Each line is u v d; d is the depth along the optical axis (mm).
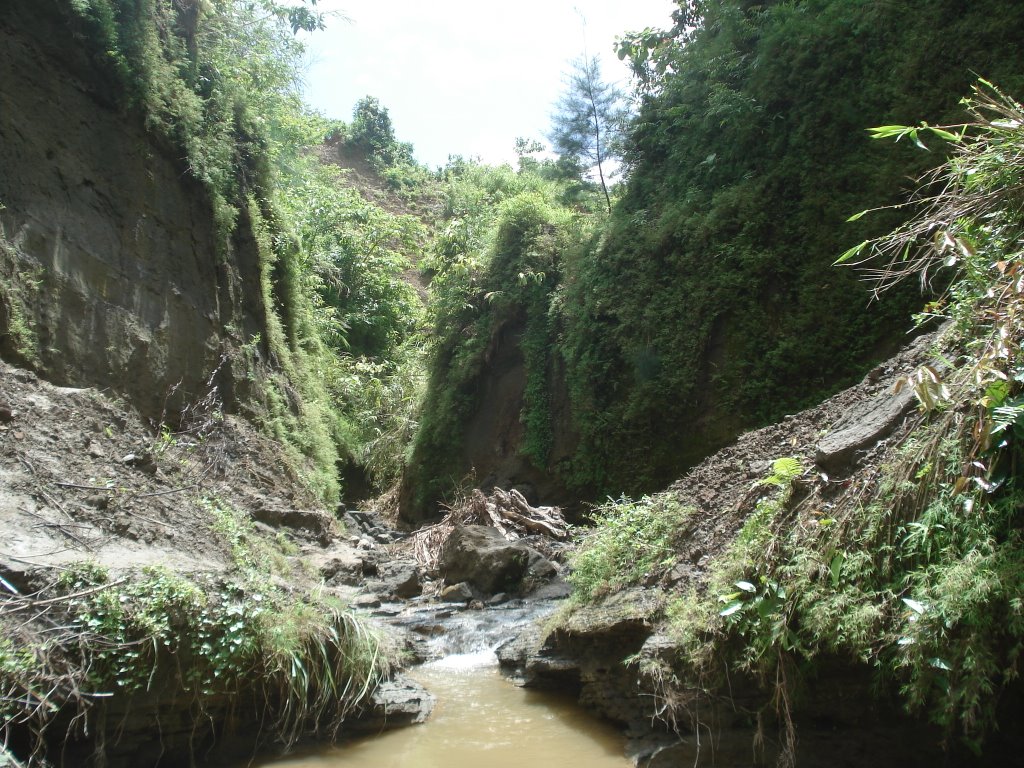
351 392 18000
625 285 13359
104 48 9289
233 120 13008
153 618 4242
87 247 8594
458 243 18547
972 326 3908
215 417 9742
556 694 5625
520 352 15594
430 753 4598
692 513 5660
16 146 7992
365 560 9078
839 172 10875
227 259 11477
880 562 3674
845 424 4938
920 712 3613
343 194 24766
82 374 8141
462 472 15258
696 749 4223
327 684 4895
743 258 11516
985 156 3857
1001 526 3291
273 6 14945
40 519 4789
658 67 15727
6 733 3547
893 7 11164
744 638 4145
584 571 5969
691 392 11828
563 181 17062
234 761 4504
